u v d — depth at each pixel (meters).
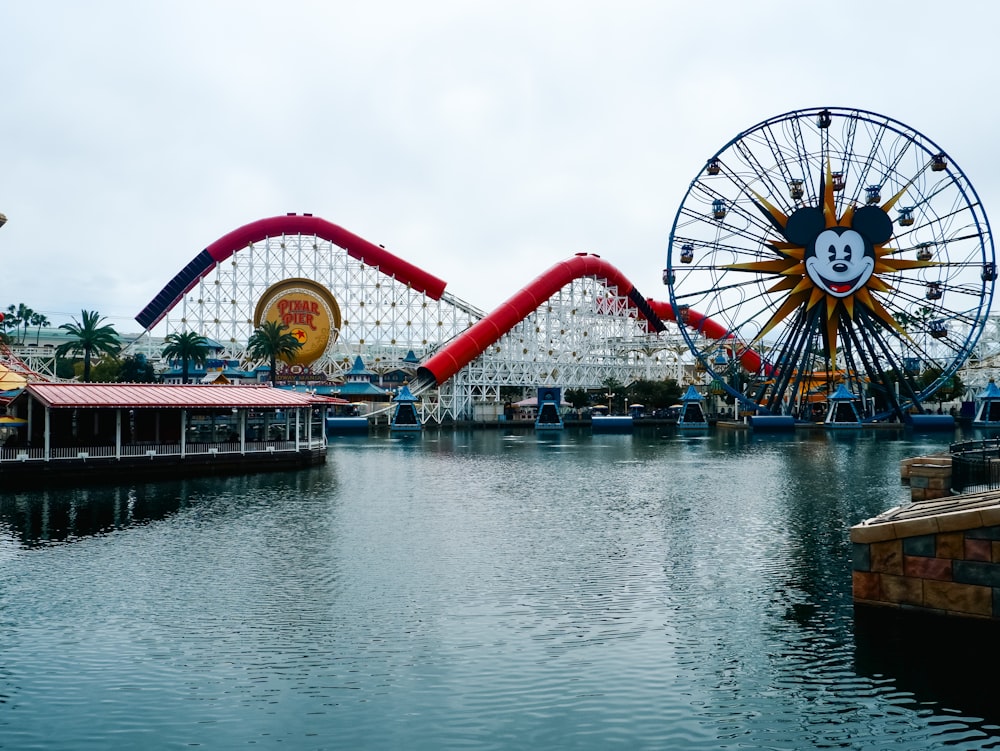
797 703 19.25
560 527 41.88
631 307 194.62
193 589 29.42
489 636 24.17
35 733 18.17
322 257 170.38
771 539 38.16
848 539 38.00
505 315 159.50
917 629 22.89
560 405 163.75
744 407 170.38
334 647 23.33
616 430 154.12
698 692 20.00
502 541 38.16
